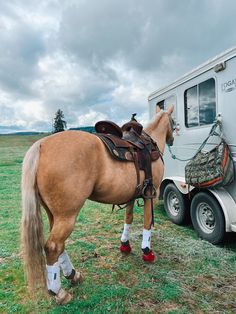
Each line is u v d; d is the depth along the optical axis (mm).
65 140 2670
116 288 3020
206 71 4414
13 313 2635
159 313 2641
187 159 5027
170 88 5547
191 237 4574
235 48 3787
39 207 2561
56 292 2660
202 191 4445
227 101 3980
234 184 4008
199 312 2664
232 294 2959
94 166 2738
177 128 5363
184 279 3250
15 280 3219
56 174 2504
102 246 4203
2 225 5316
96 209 6504
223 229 4035
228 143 4023
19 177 11680
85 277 3277
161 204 6863
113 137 3141
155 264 3611
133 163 3184
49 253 2566
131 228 5066
